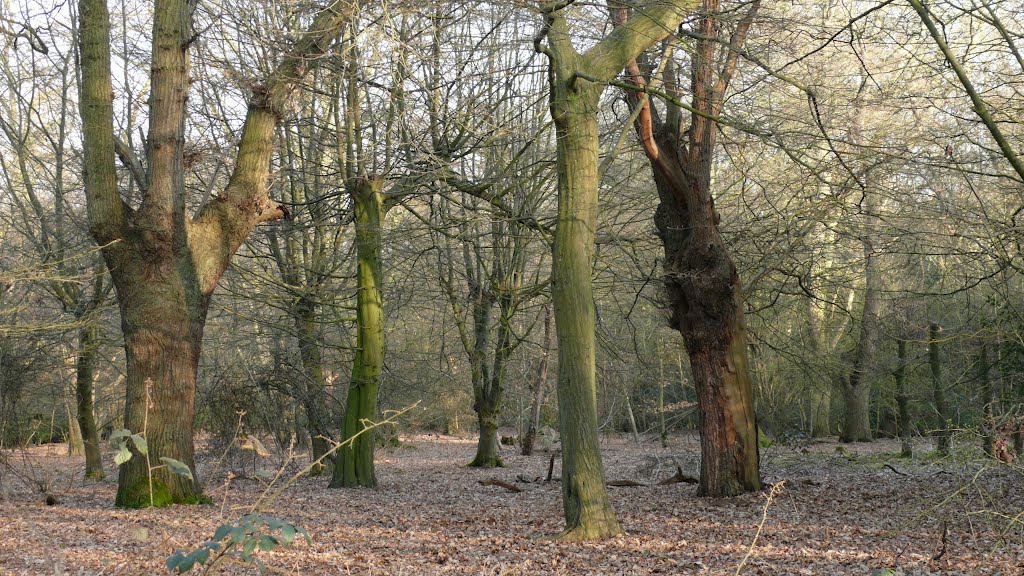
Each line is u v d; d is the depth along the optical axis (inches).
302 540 360.2
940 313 705.0
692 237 474.0
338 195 623.2
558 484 668.7
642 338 916.0
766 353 875.4
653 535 362.0
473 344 924.6
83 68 438.9
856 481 540.4
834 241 534.0
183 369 454.6
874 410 1224.2
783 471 644.1
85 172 445.4
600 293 689.0
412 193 609.6
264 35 555.5
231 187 483.5
